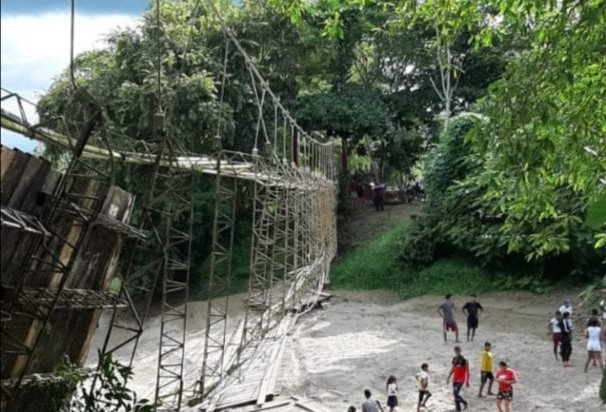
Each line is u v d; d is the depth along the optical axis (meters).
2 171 5.82
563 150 7.93
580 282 27.09
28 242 6.23
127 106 28.98
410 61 39.97
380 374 19.47
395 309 29.41
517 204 8.88
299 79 40.75
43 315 6.68
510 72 7.69
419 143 42.97
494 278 29.47
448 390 17.88
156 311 32.12
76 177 7.65
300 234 29.09
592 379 18.02
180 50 31.62
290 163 25.78
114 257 8.85
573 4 7.12
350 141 45.28
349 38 39.94
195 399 16.28
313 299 29.84
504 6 8.07
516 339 23.06
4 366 6.88
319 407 16.53
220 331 27.78
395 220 41.94
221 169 16.47
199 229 33.97
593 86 7.61
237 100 33.53
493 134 7.52
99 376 7.11
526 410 16.02
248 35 35.00
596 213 4.71
